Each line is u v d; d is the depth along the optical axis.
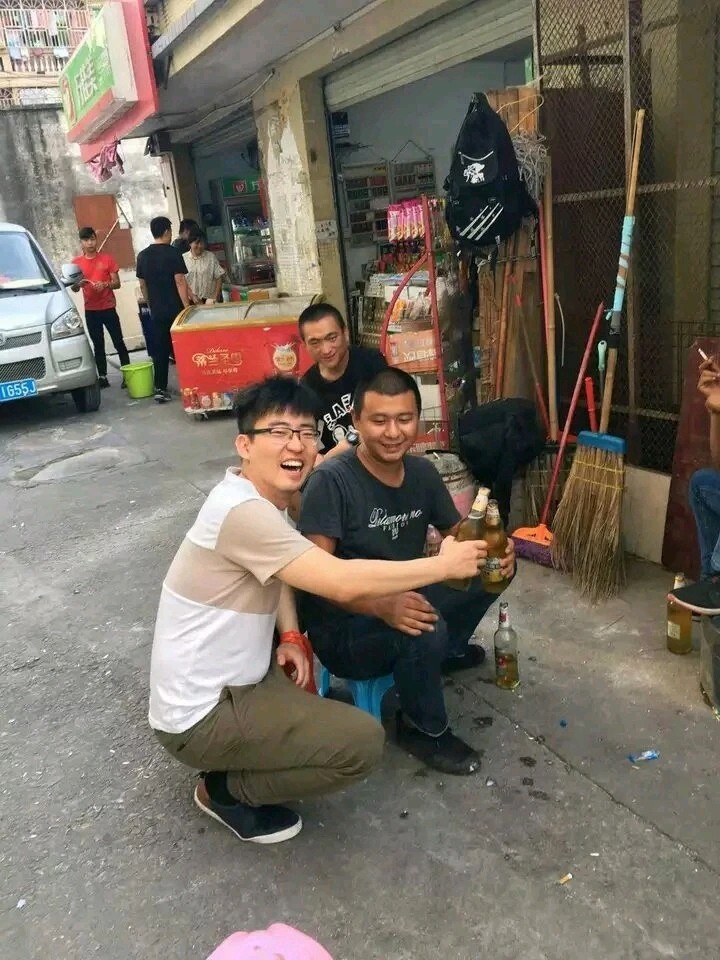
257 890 2.12
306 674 2.37
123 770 2.68
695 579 3.45
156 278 8.01
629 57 3.41
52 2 16.06
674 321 3.90
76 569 4.39
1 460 6.72
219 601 2.05
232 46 5.98
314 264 7.10
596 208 3.89
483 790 2.40
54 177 14.64
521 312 4.03
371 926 1.97
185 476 5.82
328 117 6.76
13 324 7.40
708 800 2.28
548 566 3.74
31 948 2.01
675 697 2.74
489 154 3.54
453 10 4.85
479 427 3.77
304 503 2.41
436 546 3.29
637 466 3.77
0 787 2.64
